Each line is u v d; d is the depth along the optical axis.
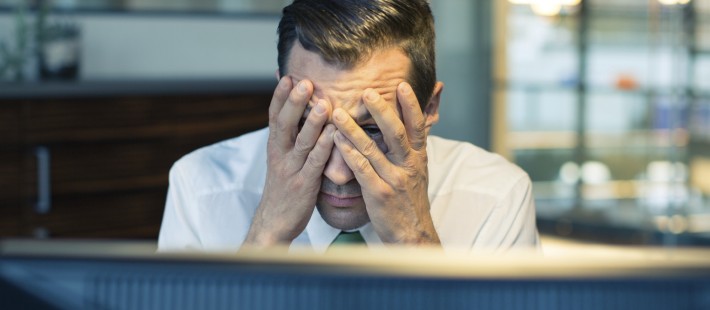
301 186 1.10
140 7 4.14
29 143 3.28
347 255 0.50
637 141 4.05
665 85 3.93
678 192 3.97
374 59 1.05
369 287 0.48
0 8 3.86
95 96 3.38
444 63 4.23
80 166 3.38
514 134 4.26
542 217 4.26
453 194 1.34
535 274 0.48
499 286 0.48
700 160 3.92
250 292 0.49
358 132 1.05
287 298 0.49
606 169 4.14
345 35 1.03
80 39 3.85
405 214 1.11
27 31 3.72
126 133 3.45
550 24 4.16
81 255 0.50
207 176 1.33
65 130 3.34
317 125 1.05
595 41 4.08
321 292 0.49
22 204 3.29
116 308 0.50
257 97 3.77
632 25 3.99
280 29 1.09
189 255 0.50
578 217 4.20
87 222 3.41
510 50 4.23
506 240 1.32
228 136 3.70
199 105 3.61
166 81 3.60
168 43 4.21
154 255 0.50
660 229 4.01
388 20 1.05
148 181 3.52
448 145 1.40
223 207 1.31
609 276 0.47
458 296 0.48
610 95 4.08
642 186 4.05
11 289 0.50
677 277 0.47
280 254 0.50
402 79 1.07
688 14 3.83
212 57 4.30
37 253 0.50
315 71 1.05
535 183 4.25
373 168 1.08
